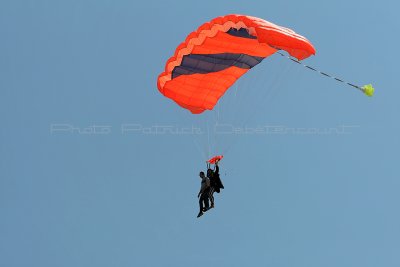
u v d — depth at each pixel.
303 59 66.12
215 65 78.06
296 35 66.62
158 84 81.50
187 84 80.94
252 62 78.06
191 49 74.56
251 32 67.88
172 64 77.12
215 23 70.12
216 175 79.88
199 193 79.50
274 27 66.12
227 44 73.31
